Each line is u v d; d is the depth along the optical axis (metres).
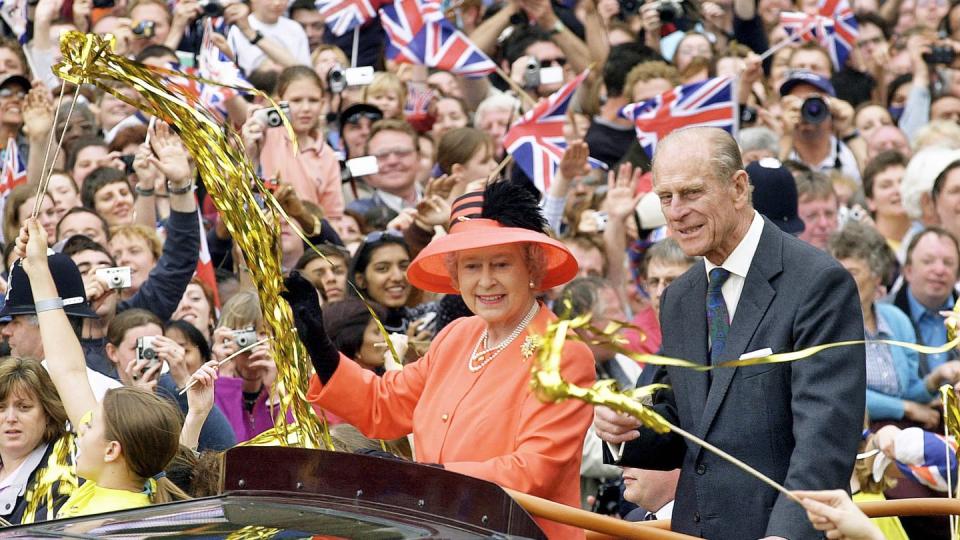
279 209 17.20
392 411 17.72
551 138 36.25
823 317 16.67
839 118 42.78
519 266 16.77
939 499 16.56
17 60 36.72
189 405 21.67
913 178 37.34
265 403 25.91
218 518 13.19
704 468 17.22
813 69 44.47
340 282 29.62
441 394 17.19
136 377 24.09
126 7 39.91
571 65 43.69
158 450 18.66
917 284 33.16
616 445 17.92
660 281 28.59
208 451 20.27
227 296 31.30
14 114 35.75
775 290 17.06
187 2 39.62
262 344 25.59
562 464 15.99
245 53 39.44
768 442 16.86
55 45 38.00
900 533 22.75
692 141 17.02
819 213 34.97
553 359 12.82
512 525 13.02
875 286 30.98
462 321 17.84
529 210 17.02
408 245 31.05
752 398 16.94
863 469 22.77
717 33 46.75
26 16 40.00
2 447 20.81
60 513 18.59
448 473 13.61
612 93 39.38
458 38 40.34
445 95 41.00
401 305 28.88
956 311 17.27
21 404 20.73
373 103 39.00
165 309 27.95
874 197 38.81
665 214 17.16
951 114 45.62
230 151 17.47
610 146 38.84
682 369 17.62
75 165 33.59
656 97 37.06
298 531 12.65
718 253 17.39
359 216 35.12
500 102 39.78
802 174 35.25
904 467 24.31
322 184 35.00
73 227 29.91
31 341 24.42
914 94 46.12
